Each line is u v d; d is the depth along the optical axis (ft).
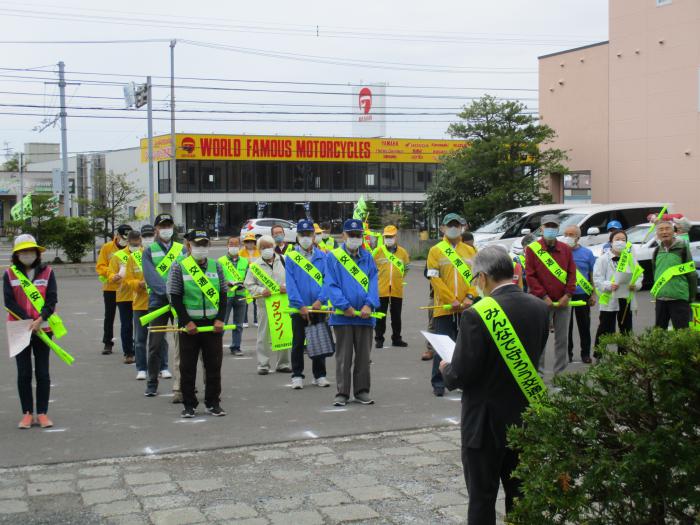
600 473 11.64
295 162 185.16
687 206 85.61
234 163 179.93
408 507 18.78
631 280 36.65
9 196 212.84
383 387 32.58
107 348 41.24
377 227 115.75
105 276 40.68
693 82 84.33
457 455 23.00
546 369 36.50
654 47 88.17
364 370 29.60
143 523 17.89
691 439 11.45
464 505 18.89
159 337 30.99
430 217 108.99
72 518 18.24
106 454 23.30
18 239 26.37
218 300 27.50
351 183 190.39
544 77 102.53
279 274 34.83
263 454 23.24
